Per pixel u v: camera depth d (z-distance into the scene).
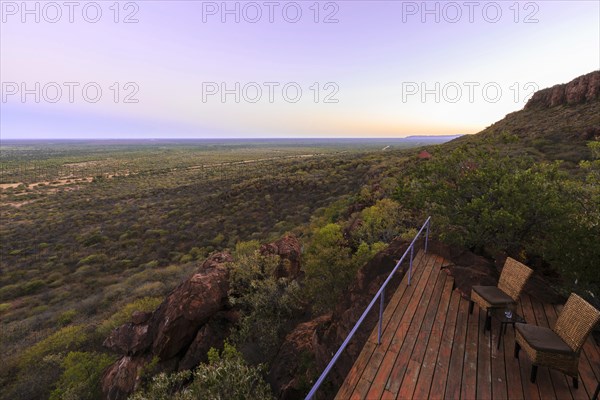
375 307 5.64
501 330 3.74
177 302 10.88
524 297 4.84
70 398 9.94
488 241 6.00
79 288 23.38
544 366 3.10
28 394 11.09
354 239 12.95
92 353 12.04
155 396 7.75
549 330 3.40
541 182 6.14
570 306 3.29
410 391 3.07
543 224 5.64
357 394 3.04
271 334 9.78
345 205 26.50
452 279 5.47
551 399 2.97
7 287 24.34
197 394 6.82
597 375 3.27
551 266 5.52
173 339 10.29
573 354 3.03
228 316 11.16
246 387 6.83
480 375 3.28
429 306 4.64
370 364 3.45
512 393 3.04
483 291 4.22
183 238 33.19
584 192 6.03
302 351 7.50
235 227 34.50
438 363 3.45
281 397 6.59
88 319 17.22
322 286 10.29
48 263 29.45
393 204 13.32
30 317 18.89
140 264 27.77
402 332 4.02
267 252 13.62
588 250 4.39
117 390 9.83
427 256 6.46
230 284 11.62
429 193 7.23
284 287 11.69
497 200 6.22
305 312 10.97
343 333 5.85
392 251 6.94
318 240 13.00
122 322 14.60
